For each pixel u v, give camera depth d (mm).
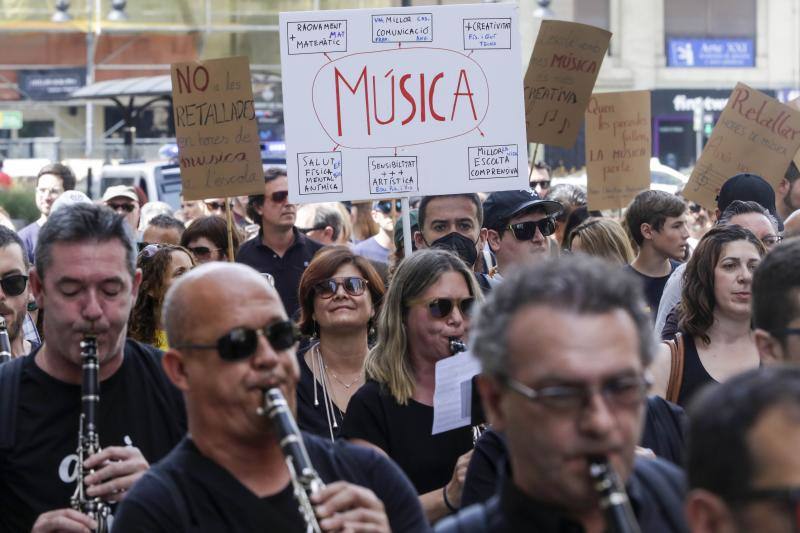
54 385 4859
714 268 6051
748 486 2574
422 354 5766
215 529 3754
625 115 11805
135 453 4629
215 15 38344
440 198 8531
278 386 3842
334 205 14203
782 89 45938
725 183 9703
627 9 44469
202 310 3842
